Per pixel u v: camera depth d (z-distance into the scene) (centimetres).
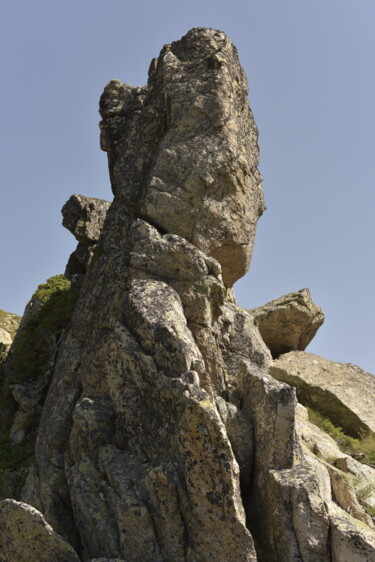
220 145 2394
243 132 2539
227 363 2234
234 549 1714
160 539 1761
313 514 1736
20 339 3000
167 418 1875
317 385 2669
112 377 2005
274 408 1905
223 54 2498
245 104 2597
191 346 1984
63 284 3347
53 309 3048
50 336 2891
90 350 2247
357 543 1681
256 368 2108
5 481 2391
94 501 1864
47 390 2711
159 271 2206
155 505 1770
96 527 1817
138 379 1970
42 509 2077
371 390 2717
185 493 1758
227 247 2400
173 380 1878
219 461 1733
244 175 2433
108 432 1998
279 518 1769
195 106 2412
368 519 1930
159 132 2517
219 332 2264
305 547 1712
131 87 2734
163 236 2273
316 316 3045
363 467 2227
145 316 2008
